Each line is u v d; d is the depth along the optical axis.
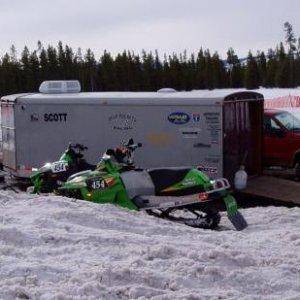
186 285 4.70
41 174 11.30
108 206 7.69
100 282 4.57
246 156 12.97
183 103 12.28
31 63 68.44
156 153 12.67
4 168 15.33
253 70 71.75
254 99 13.07
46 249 5.39
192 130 12.24
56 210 7.03
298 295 4.65
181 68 70.00
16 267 4.75
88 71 68.94
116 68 68.06
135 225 6.94
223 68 72.69
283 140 15.14
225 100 11.95
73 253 5.35
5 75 67.06
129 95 13.18
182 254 5.39
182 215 9.48
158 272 4.83
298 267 5.31
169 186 8.86
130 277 4.70
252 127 13.30
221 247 5.80
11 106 14.52
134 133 12.94
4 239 5.57
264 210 9.59
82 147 11.44
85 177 9.29
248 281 4.90
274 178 13.41
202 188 8.66
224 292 4.58
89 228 6.36
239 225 8.33
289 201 11.34
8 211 7.12
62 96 13.93
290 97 33.75
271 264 5.39
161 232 6.77
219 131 11.96
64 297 4.22
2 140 15.37
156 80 68.69
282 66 71.56
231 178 12.18
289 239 6.88
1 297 4.21
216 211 8.83
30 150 14.27
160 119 12.59
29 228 6.06
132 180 9.02
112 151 9.25
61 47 70.25
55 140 13.93
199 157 12.22
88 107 13.47
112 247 5.56
